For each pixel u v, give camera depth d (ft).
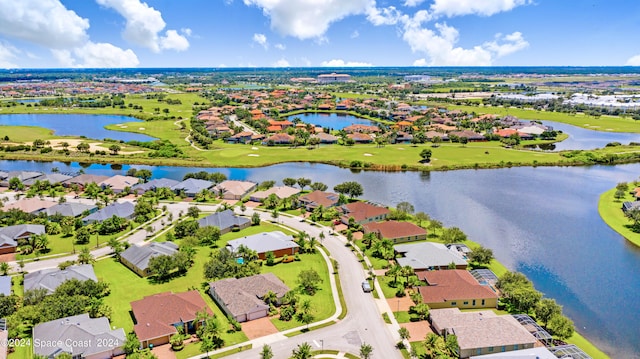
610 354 253.65
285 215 477.77
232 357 238.48
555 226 451.12
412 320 277.85
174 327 258.37
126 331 260.42
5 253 372.99
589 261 373.20
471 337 242.99
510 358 228.02
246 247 364.17
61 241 400.26
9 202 500.33
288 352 242.99
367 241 397.39
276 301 297.12
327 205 487.20
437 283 309.01
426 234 409.28
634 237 419.13
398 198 540.52
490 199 538.47
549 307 266.77
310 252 381.81
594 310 300.20
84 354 232.53
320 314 284.20
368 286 315.37
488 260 347.77
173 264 334.03
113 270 345.31
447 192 566.77
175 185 560.20
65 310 264.93
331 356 240.12
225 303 282.15
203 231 395.55
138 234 418.51
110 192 544.62
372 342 254.27
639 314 296.10
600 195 555.28
